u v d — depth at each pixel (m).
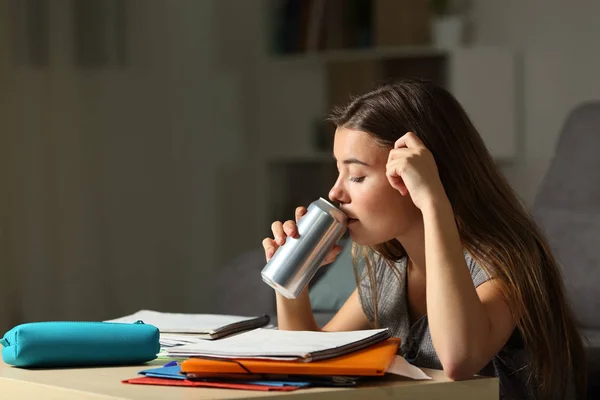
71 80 3.92
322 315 2.28
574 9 3.74
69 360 1.30
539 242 1.55
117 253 4.11
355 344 1.19
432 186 1.28
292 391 1.06
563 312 1.54
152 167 4.27
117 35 4.12
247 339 1.25
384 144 1.40
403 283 1.60
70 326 1.31
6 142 3.68
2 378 1.22
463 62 3.85
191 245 4.45
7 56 3.69
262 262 2.59
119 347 1.31
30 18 3.77
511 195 1.56
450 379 1.19
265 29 4.48
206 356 1.13
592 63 3.71
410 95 1.47
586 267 2.38
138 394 1.06
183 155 4.41
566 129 2.71
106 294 4.05
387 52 4.00
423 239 1.45
